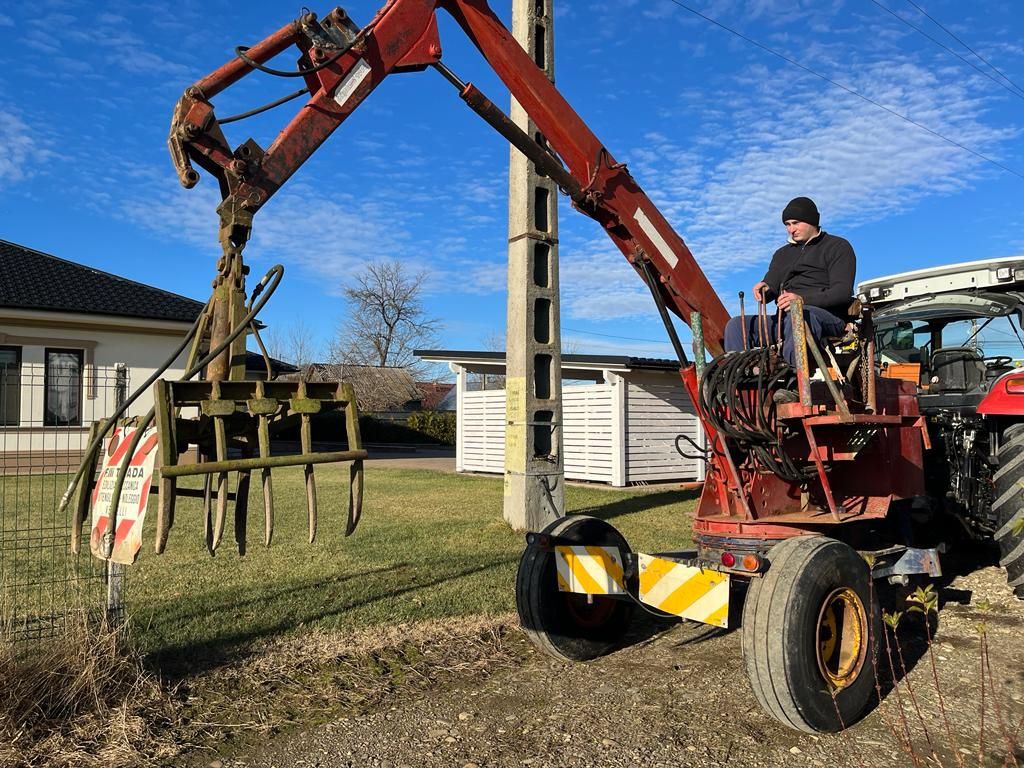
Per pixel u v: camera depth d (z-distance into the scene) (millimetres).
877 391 4559
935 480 6652
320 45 3631
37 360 16094
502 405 16375
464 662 4477
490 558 7043
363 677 4211
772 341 4418
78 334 16609
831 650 3656
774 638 3373
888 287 7207
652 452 14656
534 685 4156
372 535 8234
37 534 7602
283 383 2990
